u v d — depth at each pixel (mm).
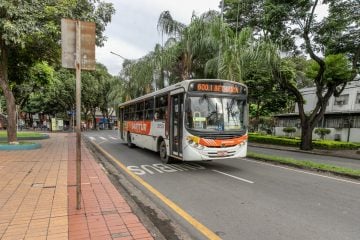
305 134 19906
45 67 21875
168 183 7918
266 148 21531
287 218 5215
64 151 13125
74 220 4555
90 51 4859
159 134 11938
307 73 20672
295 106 36312
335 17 16219
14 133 14211
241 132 9734
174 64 17922
